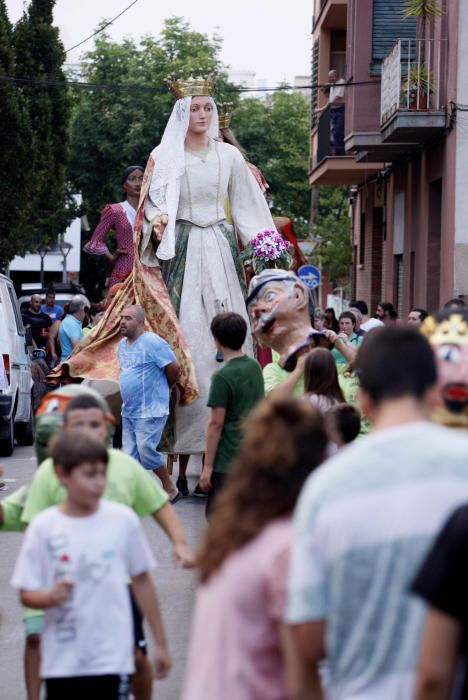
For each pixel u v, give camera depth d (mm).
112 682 5793
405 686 4047
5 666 8656
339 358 12859
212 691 4320
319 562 4137
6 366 20875
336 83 34844
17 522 6793
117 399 15922
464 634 3873
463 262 25000
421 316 18281
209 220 16469
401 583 4039
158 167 16219
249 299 12250
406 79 26250
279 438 4457
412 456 4129
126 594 5914
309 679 4203
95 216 62312
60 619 5797
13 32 43531
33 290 39969
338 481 4137
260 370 11297
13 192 40000
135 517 6023
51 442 5918
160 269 16359
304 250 42812
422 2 25844
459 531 3855
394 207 33656
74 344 22859
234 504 4453
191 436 15641
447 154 25422
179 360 15711
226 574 4367
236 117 65312
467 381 6125
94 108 59750
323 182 39781
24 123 39656
